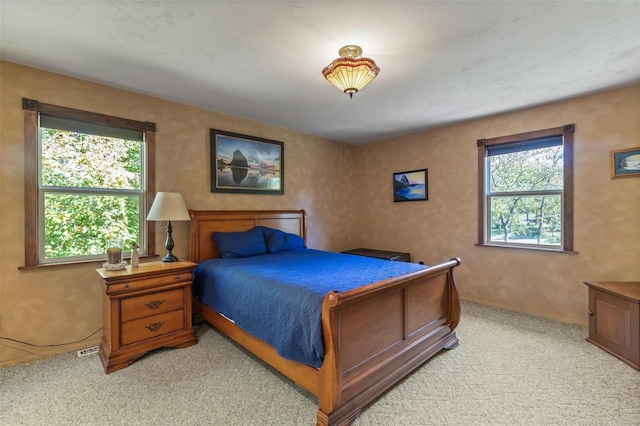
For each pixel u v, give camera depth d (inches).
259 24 70.9
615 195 111.7
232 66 92.4
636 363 86.5
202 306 119.0
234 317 93.6
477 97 118.6
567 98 119.6
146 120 115.6
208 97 118.1
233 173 141.9
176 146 123.5
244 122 146.3
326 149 185.5
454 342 101.3
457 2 63.1
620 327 92.3
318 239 180.7
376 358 75.7
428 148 166.4
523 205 136.7
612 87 109.2
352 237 201.0
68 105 98.8
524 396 75.2
